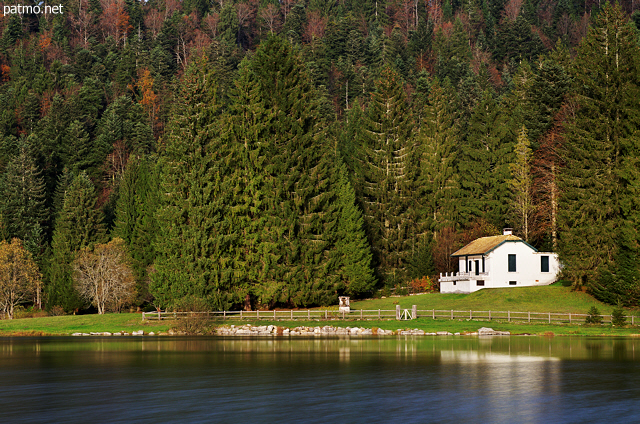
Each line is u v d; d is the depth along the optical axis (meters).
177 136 78.25
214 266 75.62
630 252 66.25
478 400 24.72
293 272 80.12
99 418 22.02
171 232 75.38
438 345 45.91
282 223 80.88
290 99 85.00
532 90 99.62
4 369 34.75
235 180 80.56
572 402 24.25
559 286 76.88
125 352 43.41
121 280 86.25
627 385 27.91
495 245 81.06
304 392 26.55
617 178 74.06
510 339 51.00
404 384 28.38
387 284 96.75
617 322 58.56
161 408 23.52
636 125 73.75
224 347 46.09
